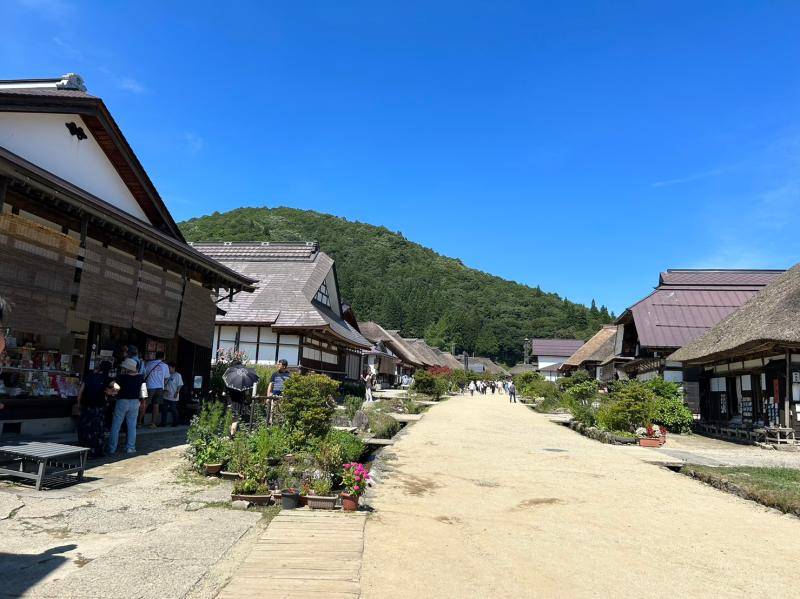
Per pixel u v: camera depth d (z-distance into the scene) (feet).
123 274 34.73
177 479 24.41
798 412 49.44
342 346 104.83
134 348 31.45
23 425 30.86
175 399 42.96
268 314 80.28
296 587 13.39
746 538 19.67
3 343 10.24
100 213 28.02
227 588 13.14
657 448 45.39
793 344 47.80
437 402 117.08
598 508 23.84
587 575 15.47
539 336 413.59
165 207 42.19
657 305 86.84
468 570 15.46
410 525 19.80
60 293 29.30
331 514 20.43
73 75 35.19
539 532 19.75
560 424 68.80
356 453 32.40
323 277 93.20
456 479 29.40
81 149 35.29
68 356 35.04
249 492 21.54
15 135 30.53
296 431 29.40
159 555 15.02
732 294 88.74
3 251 25.88
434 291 476.13
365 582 14.02
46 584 12.65
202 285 47.98
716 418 69.92
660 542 18.98
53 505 19.20
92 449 28.09
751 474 30.58
